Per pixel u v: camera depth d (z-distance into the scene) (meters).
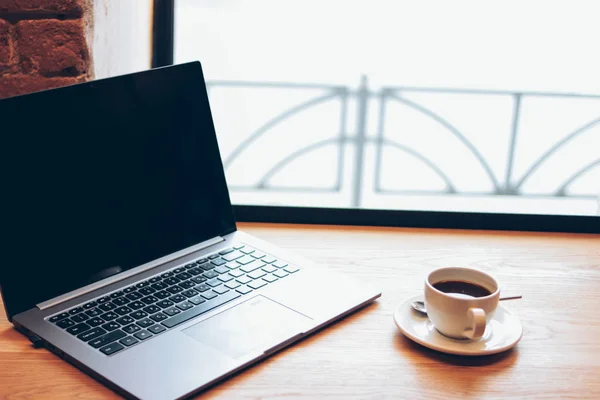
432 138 3.06
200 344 0.73
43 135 0.79
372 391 0.69
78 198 0.83
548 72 2.96
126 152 0.88
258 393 0.68
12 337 0.77
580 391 0.71
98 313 0.78
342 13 2.94
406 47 3.03
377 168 3.08
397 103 2.99
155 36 1.27
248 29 2.76
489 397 0.69
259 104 2.87
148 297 0.82
